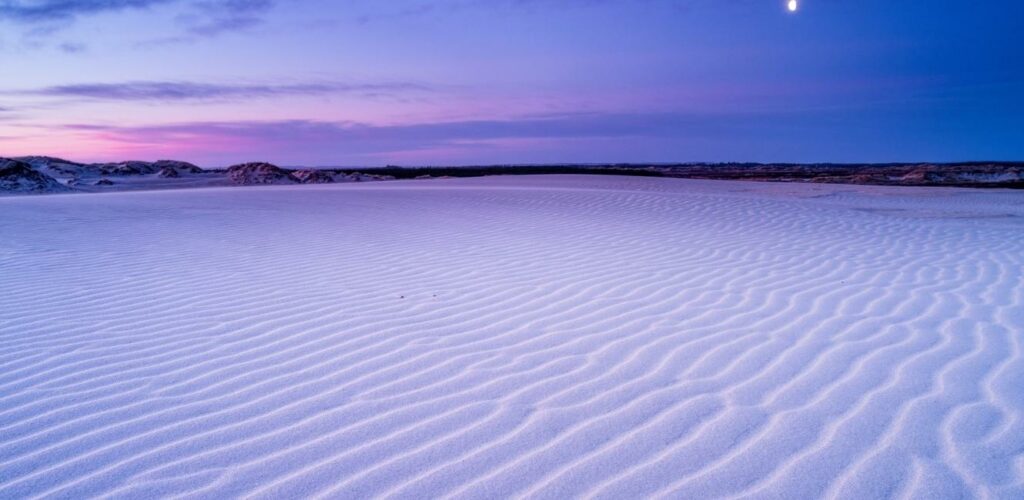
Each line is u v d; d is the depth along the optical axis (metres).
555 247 7.49
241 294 5.09
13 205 13.34
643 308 4.59
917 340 3.72
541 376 3.25
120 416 2.81
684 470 2.30
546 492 2.17
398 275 5.87
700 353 3.56
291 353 3.65
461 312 4.53
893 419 2.66
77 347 3.77
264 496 2.16
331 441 2.55
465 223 10.12
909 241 8.03
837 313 4.37
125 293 5.12
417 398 2.98
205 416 2.80
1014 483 2.16
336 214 11.62
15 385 3.17
